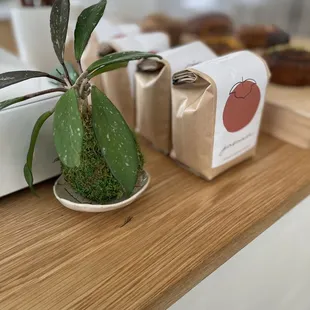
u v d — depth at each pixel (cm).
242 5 126
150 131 79
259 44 106
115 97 82
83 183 61
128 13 139
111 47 80
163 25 115
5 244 60
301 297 92
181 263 56
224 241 60
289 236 75
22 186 69
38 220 64
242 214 65
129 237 61
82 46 56
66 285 53
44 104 65
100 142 54
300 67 89
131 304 51
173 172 75
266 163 77
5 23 155
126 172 54
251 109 70
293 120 82
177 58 74
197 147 69
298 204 72
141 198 68
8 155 65
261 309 78
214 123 66
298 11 121
